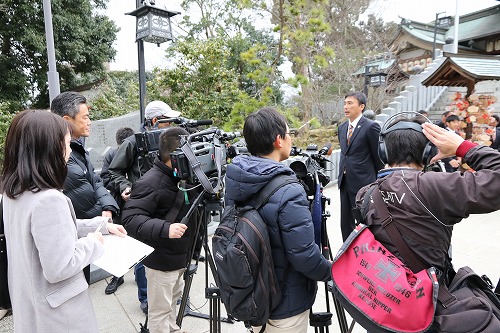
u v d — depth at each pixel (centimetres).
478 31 1620
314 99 1021
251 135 143
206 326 245
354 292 119
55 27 1159
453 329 106
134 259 142
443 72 518
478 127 447
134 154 268
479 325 105
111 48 1368
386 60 964
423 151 124
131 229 181
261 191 133
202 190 178
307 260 129
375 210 125
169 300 197
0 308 138
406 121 132
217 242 138
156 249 187
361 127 337
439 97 974
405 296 110
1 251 135
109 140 798
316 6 648
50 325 120
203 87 710
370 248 120
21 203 119
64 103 198
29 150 118
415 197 112
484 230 400
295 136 897
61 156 123
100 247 132
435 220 110
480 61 504
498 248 350
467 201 102
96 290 297
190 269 200
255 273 128
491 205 100
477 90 868
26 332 121
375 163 340
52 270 114
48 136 119
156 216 193
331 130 971
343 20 1114
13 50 1189
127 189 254
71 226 122
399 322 110
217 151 175
